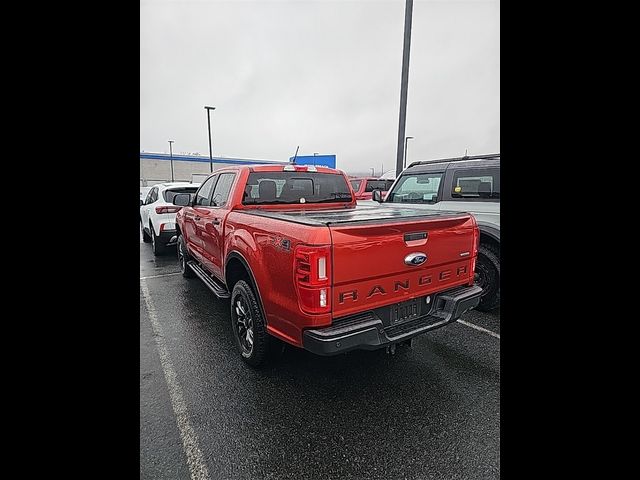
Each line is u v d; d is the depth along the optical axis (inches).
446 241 115.5
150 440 89.1
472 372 120.0
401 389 110.7
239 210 144.4
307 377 117.8
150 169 1818.4
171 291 214.7
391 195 235.3
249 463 83.0
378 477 79.0
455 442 88.3
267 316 108.3
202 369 123.0
